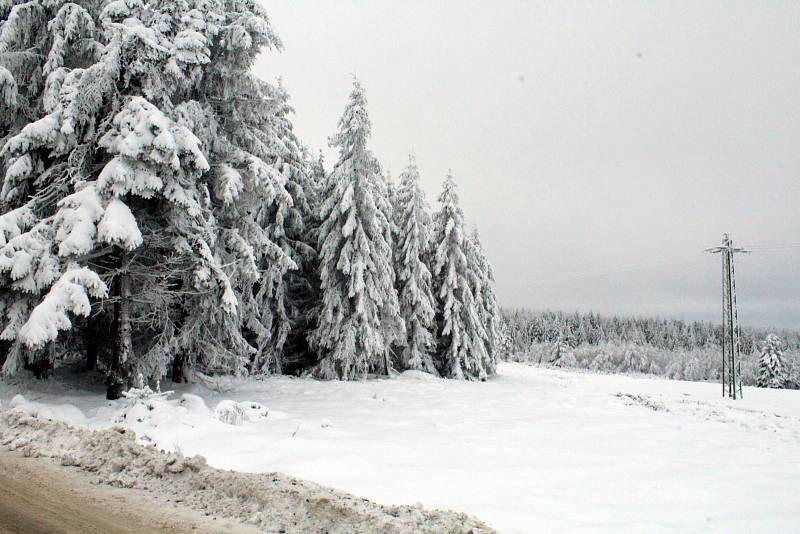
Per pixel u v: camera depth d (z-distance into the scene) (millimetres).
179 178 13242
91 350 16500
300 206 26297
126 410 11375
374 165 26078
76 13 13453
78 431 8406
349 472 7770
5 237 11875
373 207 24844
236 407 12016
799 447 13352
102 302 13172
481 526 5449
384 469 8070
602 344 110375
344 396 18656
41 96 14195
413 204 30562
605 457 10438
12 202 13297
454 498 6863
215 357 15719
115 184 12141
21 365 12453
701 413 20828
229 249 16188
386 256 26781
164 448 8727
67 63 14461
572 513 6512
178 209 13570
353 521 5168
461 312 32656
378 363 27734
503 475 8258
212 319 15203
